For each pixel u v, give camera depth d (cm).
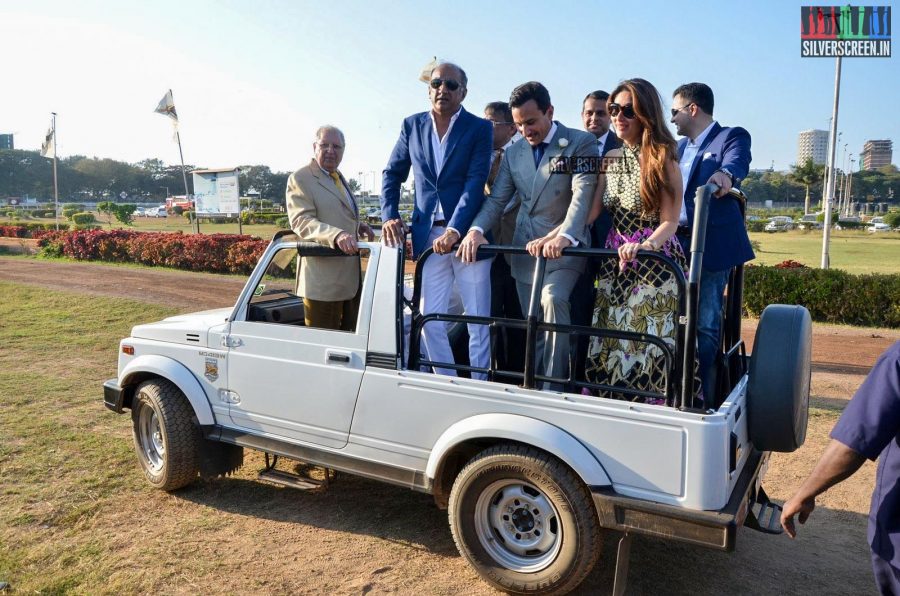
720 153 435
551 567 347
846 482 527
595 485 328
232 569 392
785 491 505
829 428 645
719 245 401
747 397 358
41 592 367
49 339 1102
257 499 493
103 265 2308
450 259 439
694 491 308
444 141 435
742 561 407
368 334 404
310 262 464
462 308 472
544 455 345
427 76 480
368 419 402
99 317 1299
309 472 543
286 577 384
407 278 511
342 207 506
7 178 16638
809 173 8694
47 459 564
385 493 505
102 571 389
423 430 381
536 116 402
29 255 2714
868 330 1221
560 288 386
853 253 3606
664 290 352
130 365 505
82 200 17988
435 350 425
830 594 371
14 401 737
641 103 341
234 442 461
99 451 583
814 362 944
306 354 426
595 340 377
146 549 415
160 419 484
